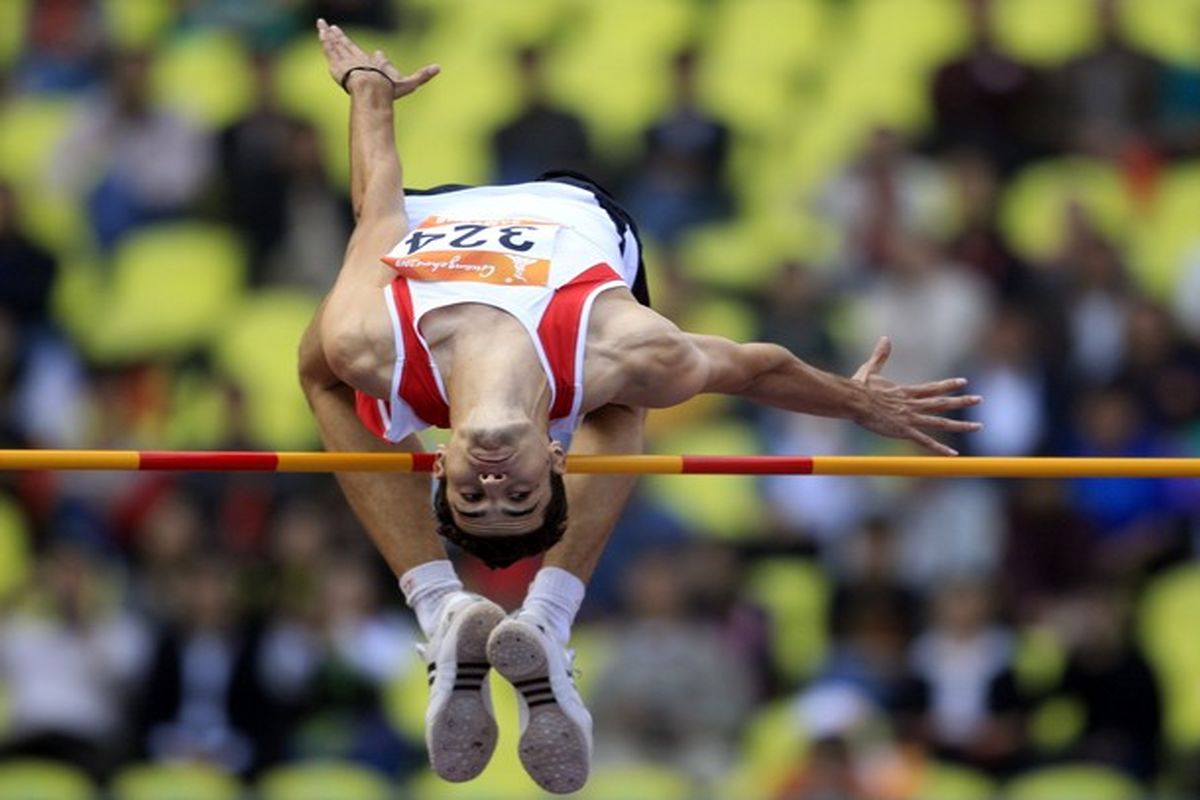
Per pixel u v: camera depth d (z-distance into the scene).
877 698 27.39
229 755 27.16
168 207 34.53
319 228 33.84
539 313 15.20
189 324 33.34
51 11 37.31
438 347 15.23
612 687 26.83
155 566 28.53
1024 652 28.00
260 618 27.69
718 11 37.94
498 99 36.34
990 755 26.94
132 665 27.81
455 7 37.84
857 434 30.41
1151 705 27.20
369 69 17.17
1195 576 28.92
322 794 26.81
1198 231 34.22
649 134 34.22
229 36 37.06
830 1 37.97
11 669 27.53
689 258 33.16
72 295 33.72
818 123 36.09
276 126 34.16
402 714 27.70
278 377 32.62
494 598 27.67
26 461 16.05
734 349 15.94
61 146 35.12
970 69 34.75
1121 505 29.56
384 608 28.42
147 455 16.14
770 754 26.98
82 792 27.02
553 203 16.47
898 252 32.12
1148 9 37.00
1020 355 30.67
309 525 28.28
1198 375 31.22
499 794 27.25
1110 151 34.78
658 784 26.47
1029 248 33.81
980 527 29.17
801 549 29.47
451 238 15.80
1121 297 31.61
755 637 27.91
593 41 37.56
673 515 29.41
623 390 15.29
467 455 14.63
